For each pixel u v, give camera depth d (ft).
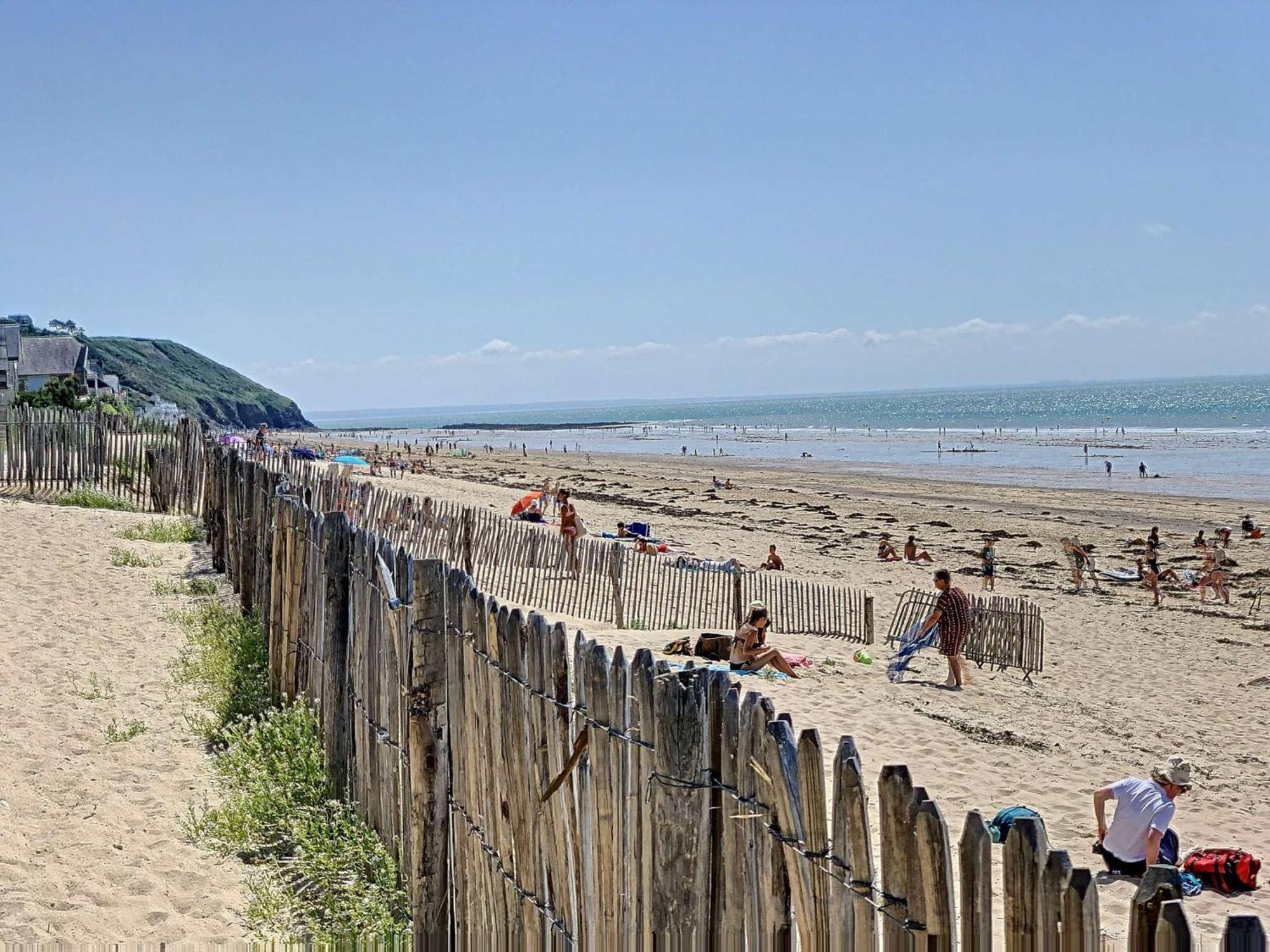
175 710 26.68
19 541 47.21
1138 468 216.95
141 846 19.25
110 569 43.09
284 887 18.34
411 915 17.61
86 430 63.72
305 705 25.36
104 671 29.40
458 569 17.39
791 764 10.76
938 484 193.67
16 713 25.40
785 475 217.56
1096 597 85.10
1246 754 38.32
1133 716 43.60
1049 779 32.40
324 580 23.70
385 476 175.73
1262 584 92.12
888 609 68.23
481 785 16.69
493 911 16.28
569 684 14.32
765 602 56.03
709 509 151.53
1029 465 231.91
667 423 649.20
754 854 11.40
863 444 337.52
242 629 33.09
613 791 13.19
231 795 21.58
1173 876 8.25
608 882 13.37
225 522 43.04
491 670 15.98
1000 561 105.70
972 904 9.29
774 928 11.09
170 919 16.81
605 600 53.47
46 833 19.31
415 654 17.29
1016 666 52.60
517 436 540.52
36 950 15.44
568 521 76.79
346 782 22.30
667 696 12.03
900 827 9.75
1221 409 501.56
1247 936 7.82
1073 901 8.59
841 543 116.47
